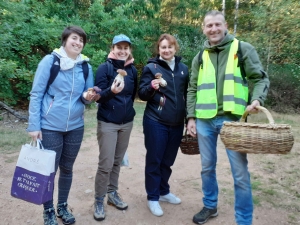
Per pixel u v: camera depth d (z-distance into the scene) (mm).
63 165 2807
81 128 2768
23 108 9836
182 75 3021
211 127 2779
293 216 3111
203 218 2934
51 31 8422
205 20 2691
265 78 2607
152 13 14836
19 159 2504
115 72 2832
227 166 4691
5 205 3197
